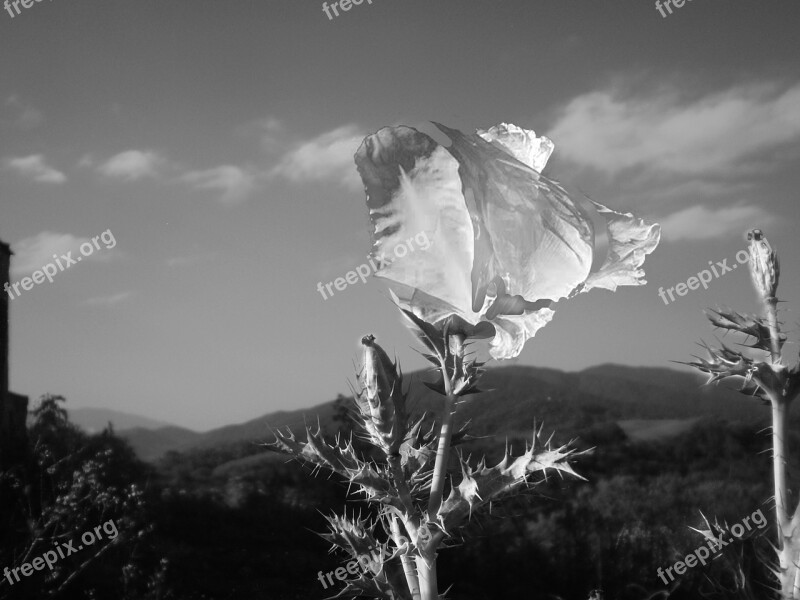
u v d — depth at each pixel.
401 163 1.26
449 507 1.34
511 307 1.30
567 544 15.02
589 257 1.27
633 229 1.31
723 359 2.68
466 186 1.26
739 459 25.16
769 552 2.64
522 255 1.28
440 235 1.27
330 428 10.33
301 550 18.27
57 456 14.32
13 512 12.64
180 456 34.19
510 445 1.39
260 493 20.81
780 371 2.59
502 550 15.15
